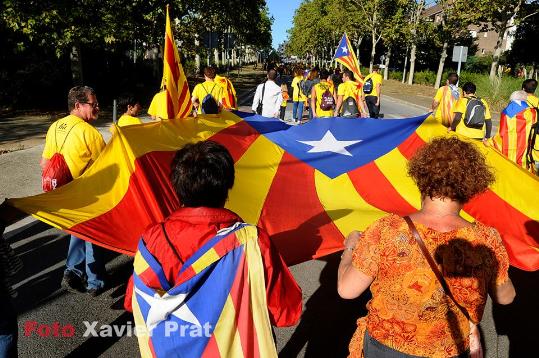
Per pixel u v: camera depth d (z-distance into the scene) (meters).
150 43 19.11
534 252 3.74
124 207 3.29
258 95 11.17
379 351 1.95
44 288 4.57
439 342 1.88
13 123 13.45
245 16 34.78
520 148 7.54
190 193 1.96
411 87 40.97
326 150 5.28
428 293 1.83
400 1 43.12
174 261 1.90
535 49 41.47
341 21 53.56
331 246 3.77
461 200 1.87
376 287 1.94
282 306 1.99
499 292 1.92
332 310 4.36
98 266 4.36
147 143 3.92
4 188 7.46
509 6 28.11
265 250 1.94
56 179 3.84
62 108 16.48
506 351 3.83
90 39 13.41
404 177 4.93
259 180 4.64
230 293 1.88
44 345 3.64
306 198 4.54
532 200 4.36
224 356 1.90
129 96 5.28
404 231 1.86
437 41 40.59
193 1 22.22
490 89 24.72
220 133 4.97
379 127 5.41
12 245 5.54
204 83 8.59
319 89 12.33
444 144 1.92
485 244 1.84
